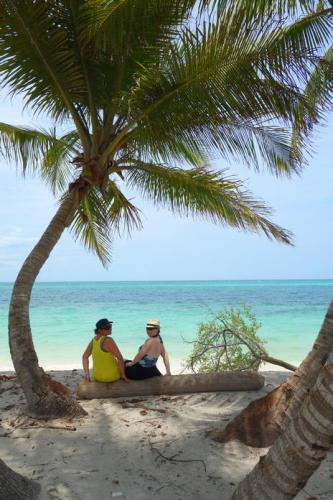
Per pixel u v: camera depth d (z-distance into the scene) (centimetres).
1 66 595
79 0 577
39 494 342
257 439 429
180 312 2711
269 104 548
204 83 563
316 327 1967
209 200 816
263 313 2667
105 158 696
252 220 823
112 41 592
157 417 508
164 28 599
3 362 1201
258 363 747
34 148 807
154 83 585
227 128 629
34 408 515
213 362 764
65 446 431
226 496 344
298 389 429
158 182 834
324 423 220
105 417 510
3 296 4403
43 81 636
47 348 1433
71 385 686
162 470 384
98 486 356
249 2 486
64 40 593
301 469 230
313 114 547
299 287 8750
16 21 556
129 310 2888
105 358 594
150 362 606
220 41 525
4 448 427
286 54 510
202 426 479
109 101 688
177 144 691
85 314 2608
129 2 552
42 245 617
